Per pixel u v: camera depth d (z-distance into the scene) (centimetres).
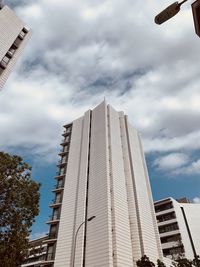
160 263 2925
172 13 442
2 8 3077
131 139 5066
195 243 5512
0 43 2747
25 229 1450
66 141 5353
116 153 4300
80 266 2900
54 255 3381
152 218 4078
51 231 3741
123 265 2792
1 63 2691
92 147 4550
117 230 3061
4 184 1480
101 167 3931
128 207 3772
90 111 5550
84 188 3859
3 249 1292
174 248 5272
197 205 6519
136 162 4669
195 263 3425
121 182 3897
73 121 5775
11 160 1603
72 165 4538
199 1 385
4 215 1415
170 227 5675
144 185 4472
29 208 1539
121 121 5359
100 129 4716
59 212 3944
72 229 3438
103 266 2692
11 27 3053
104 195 3434
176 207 6012
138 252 3175
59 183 4509
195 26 387
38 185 1670
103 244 2880
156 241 3722
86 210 3575
